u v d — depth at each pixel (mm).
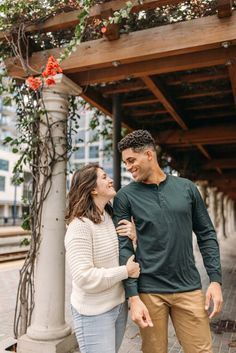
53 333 3213
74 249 1731
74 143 3777
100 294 1795
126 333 3936
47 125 3387
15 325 3535
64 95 3492
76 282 1706
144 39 3086
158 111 6094
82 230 1764
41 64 3432
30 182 3514
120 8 2990
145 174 1955
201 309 1898
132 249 1927
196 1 3010
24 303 3465
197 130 6965
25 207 3598
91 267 1724
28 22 3309
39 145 3408
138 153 1939
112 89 5094
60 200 3389
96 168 1927
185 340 1912
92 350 1780
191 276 1936
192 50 2988
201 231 2043
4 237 11953
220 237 18969
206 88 5219
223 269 8812
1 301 5441
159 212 1909
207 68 4578
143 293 1904
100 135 6359
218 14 2830
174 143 7297
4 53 3609
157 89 4695
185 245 1914
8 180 38875
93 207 1855
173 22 3139
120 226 1924
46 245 3340
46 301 3281
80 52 3293
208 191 15133
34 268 3438
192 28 2947
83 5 2939
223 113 6324
